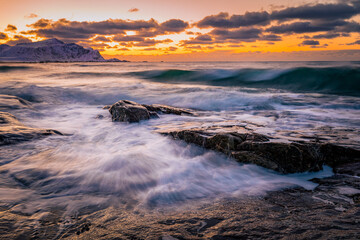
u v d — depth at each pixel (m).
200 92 12.44
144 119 6.82
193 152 4.23
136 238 1.79
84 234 1.86
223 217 2.11
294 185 3.00
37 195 2.61
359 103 9.76
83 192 2.71
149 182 3.01
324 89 15.76
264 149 3.65
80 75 23.66
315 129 5.47
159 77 23.31
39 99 10.92
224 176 3.26
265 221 1.99
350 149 3.75
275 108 9.23
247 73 22.17
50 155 3.96
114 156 3.77
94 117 7.57
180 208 2.35
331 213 2.09
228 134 4.11
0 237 1.78
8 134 4.71
